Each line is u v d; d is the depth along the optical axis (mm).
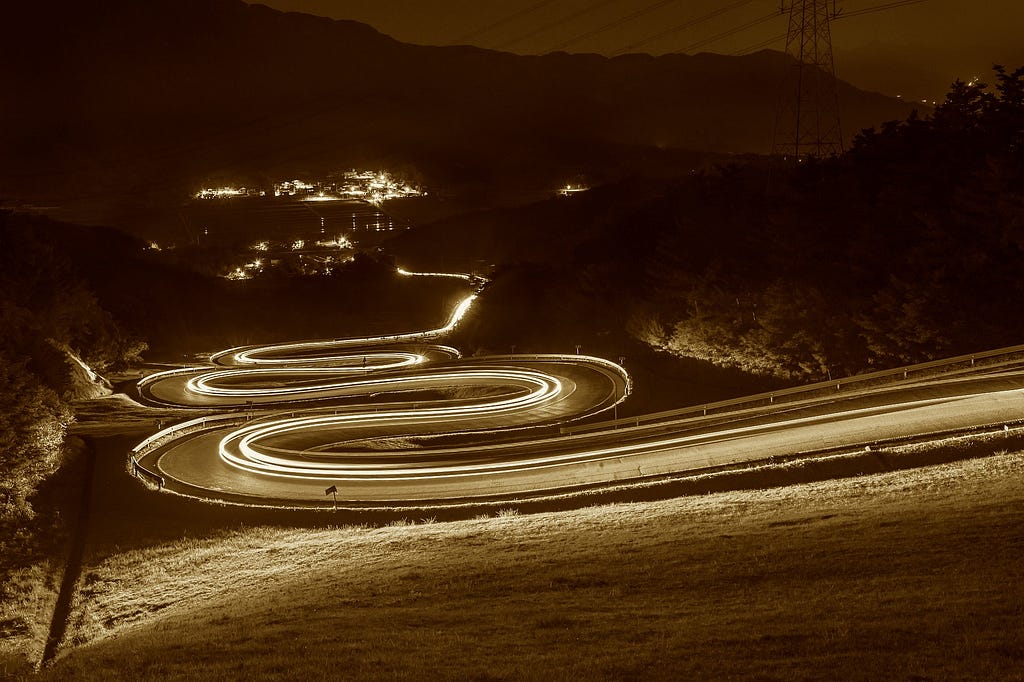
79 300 92312
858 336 66562
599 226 144500
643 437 50438
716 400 69625
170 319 132125
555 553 25750
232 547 35219
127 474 48031
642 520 29859
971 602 15852
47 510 40438
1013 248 58125
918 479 30750
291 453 53750
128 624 26828
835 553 21188
